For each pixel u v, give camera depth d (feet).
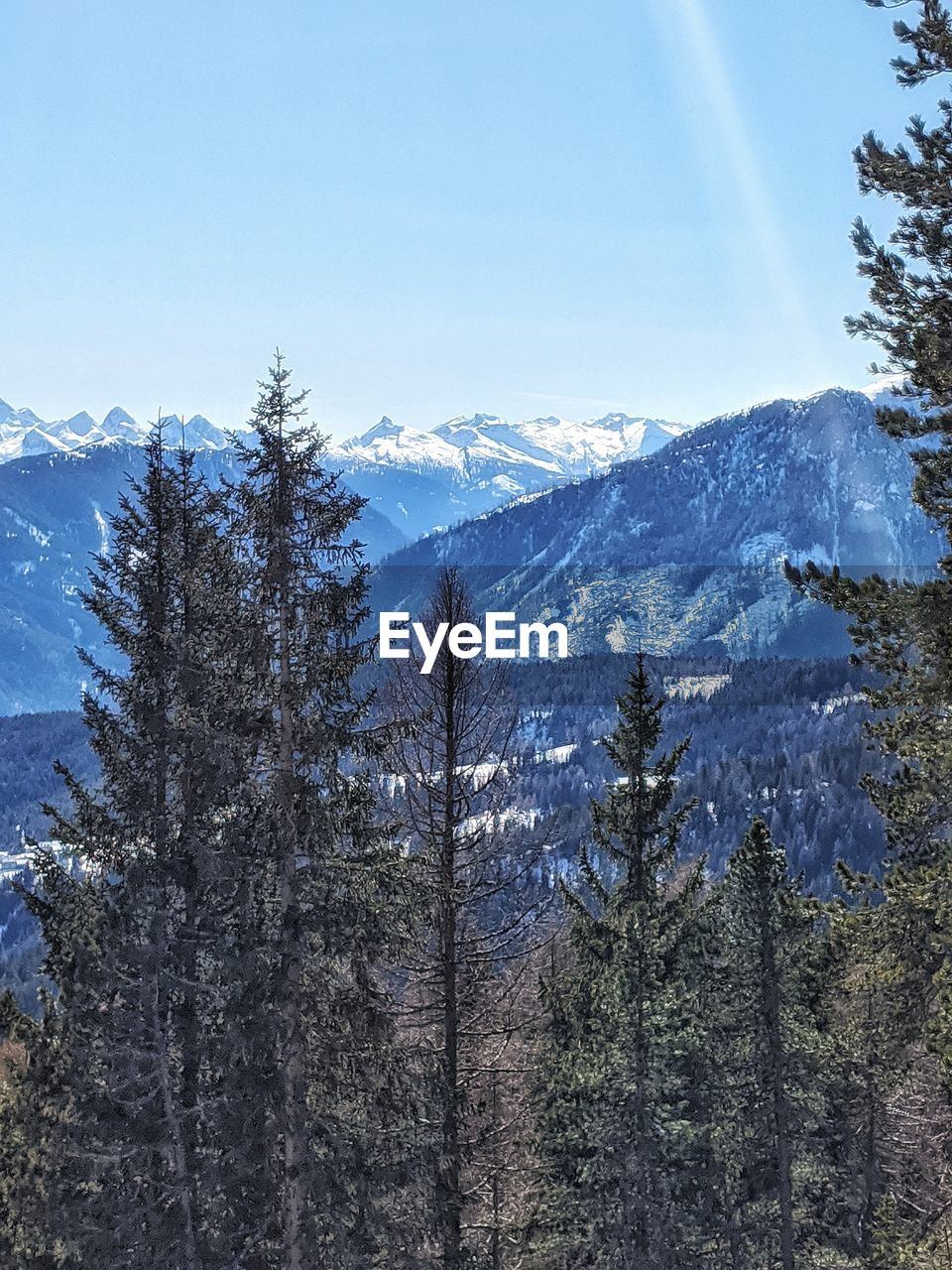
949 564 51.11
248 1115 67.00
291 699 66.64
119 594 79.20
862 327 52.60
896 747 55.77
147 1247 70.90
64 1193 74.23
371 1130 68.03
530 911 75.00
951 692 49.78
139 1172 73.51
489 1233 83.56
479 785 72.28
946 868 53.42
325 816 66.64
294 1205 67.00
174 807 76.28
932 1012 55.31
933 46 49.52
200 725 68.23
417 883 68.85
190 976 75.82
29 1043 79.15
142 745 75.00
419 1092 69.51
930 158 50.47
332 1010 67.26
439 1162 68.59
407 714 70.59
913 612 49.03
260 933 68.85
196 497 80.07
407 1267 66.80
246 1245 69.92
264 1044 66.03
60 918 76.89
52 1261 74.02
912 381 51.93
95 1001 74.18
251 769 68.23
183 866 74.64
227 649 68.08
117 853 76.13
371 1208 66.44
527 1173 87.86
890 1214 68.95
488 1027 76.64
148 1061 73.46
